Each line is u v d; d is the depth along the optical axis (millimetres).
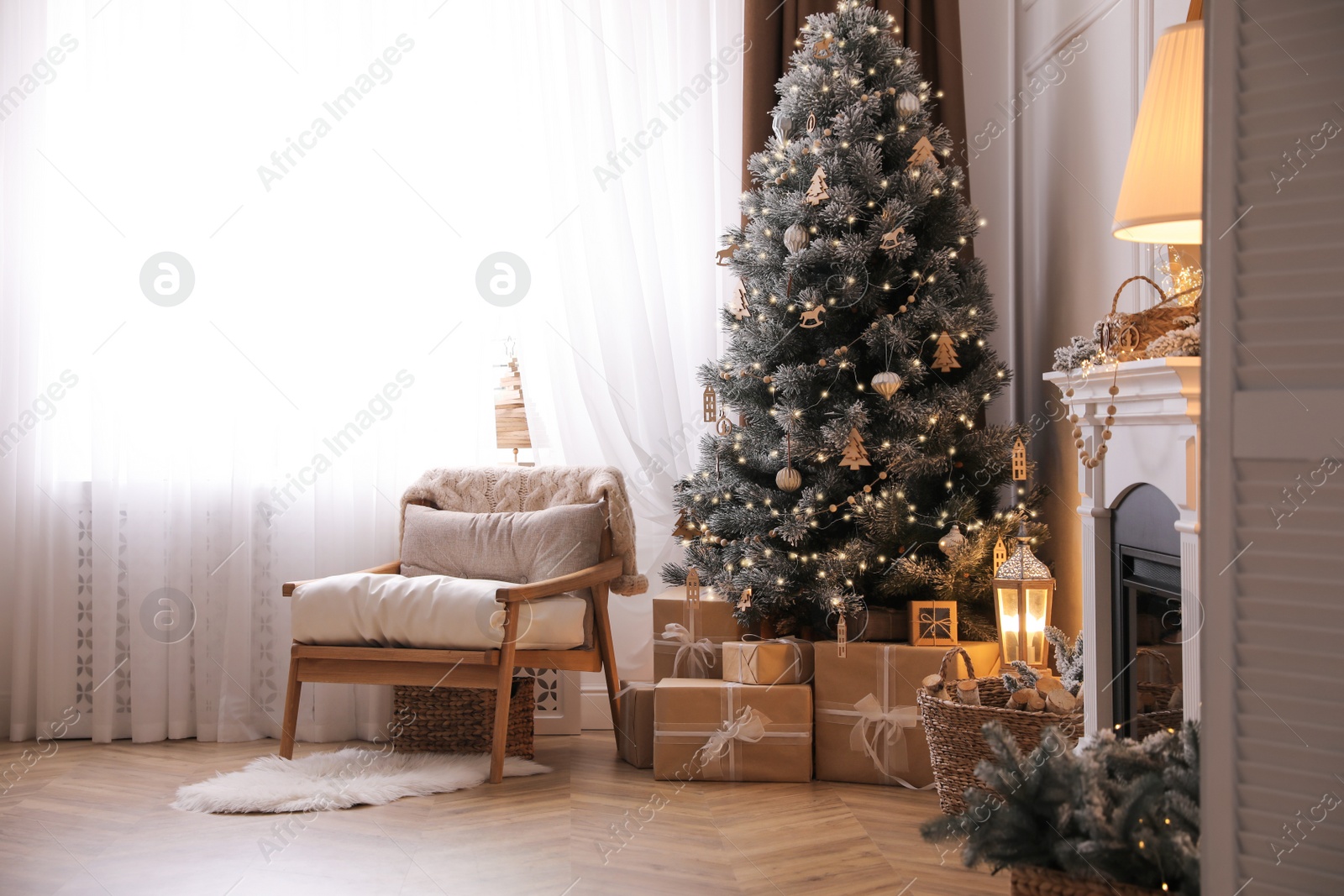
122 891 1822
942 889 1777
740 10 3225
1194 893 1241
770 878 1854
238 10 3189
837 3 2930
